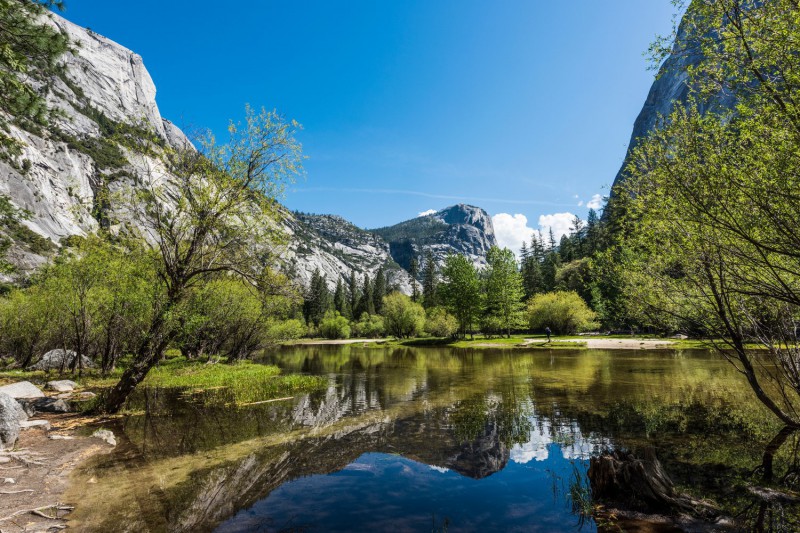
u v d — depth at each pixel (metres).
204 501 6.98
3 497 7.08
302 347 70.31
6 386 17.00
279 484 7.82
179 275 14.42
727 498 6.54
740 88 6.00
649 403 13.82
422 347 58.41
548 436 10.54
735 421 11.18
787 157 5.23
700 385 17.09
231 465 8.90
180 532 5.84
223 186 14.48
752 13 5.65
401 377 24.06
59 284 23.73
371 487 7.57
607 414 12.53
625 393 15.87
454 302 65.50
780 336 7.65
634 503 6.48
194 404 16.05
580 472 8.12
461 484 7.74
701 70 6.44
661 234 7.40
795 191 5.33
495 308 64.62
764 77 5.67
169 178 14.17
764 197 5.39
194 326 15.63
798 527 5.56
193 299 16.47
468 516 6.36
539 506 6.66
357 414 13.95
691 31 6.46
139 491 7.46
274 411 14.64
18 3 9.23
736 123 5.75
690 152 6.34
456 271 65.62
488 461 8.95
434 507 6.71
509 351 42.66
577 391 16.88
